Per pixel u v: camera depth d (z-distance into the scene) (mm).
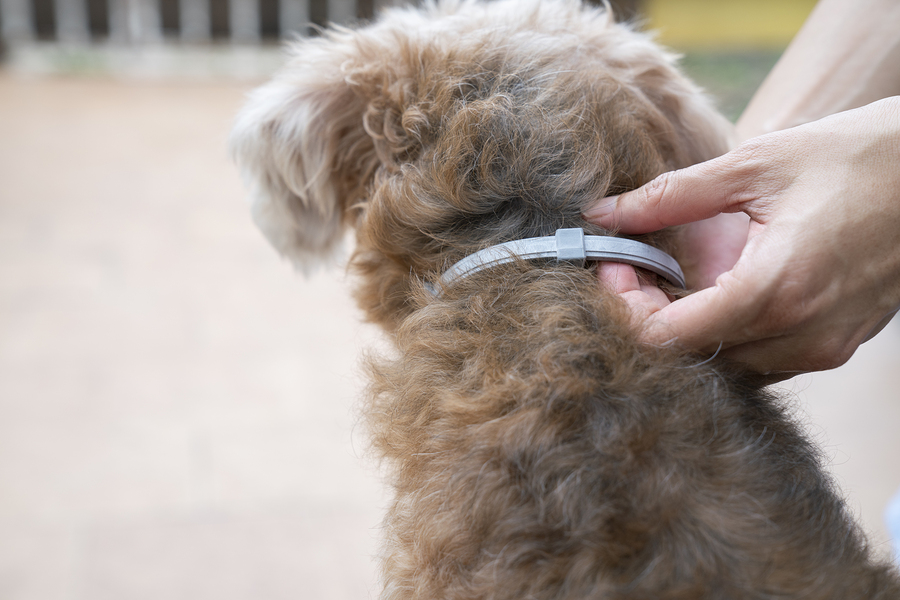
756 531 604
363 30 1086
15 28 4422
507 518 633
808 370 767
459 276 803
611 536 596
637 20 1805
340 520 1952
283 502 1992
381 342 983
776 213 717
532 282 761
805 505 657
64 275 2773
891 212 691
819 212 695
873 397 2338
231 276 2840
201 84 4340
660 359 698
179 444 2145
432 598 689
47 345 2453
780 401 767
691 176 755
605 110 860
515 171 817
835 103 1094
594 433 642
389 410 806
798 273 689
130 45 4520
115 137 3734
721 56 4047
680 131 1071
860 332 745
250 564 1840
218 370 2410
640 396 660
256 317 2646
